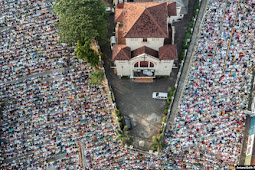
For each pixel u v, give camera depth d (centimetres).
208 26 7794
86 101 7256
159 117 7238
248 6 7769
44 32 8175
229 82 7175
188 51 7831
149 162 6669
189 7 8500
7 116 7225
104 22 7456
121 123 7038
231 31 7631
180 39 8081
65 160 6788
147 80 7600
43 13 8438
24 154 6881
